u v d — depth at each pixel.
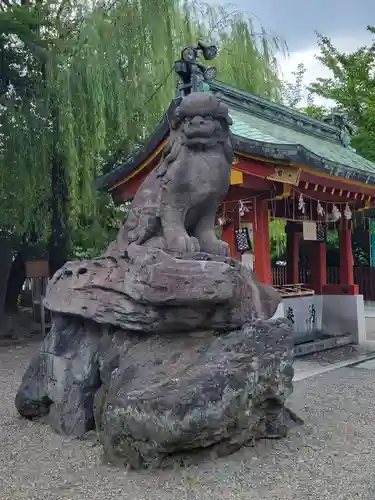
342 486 3.98
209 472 4.25
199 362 4.57
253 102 9.67
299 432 5.21
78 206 13.31
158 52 12.32
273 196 8.24
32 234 14.27
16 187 11.88
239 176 7.73
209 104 5.34
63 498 3.91
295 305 10.04
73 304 5.48
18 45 12.15
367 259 19.30
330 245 16.28
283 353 4.95
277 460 4.52
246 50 13.86
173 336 4.93
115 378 4.71
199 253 5.18
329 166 7.89
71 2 13.09
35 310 14.46
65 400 5.48
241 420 4.52
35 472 4.45
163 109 12.55
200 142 5.35
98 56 11.81
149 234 5.50
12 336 13.30
